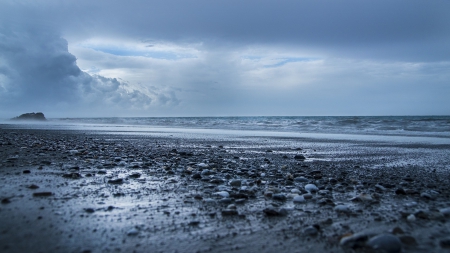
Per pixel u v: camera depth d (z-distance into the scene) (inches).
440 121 1195.3
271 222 138.8
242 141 644.7
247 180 239.9
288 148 509.0
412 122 1200.2
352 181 238.7
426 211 154.5
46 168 263.1
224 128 1257.4
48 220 131.0
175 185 214.7
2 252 98.7
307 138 735.1
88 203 160.7
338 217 147.3
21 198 163.9
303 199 176.7
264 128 1216.8
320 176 256.5
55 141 560.4
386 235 114.5
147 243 111.9
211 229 128.5
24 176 225.0
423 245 114.5
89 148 446.0
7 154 343.9
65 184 203.5
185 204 165.9
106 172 256.7
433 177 264.2
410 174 278.8
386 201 179.9
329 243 115.5
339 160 374.6
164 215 145.4
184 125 1534.2
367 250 109.2
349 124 1246.3
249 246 111.9
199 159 362.0
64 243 108.1
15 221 128.2
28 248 102.7
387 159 382.9
